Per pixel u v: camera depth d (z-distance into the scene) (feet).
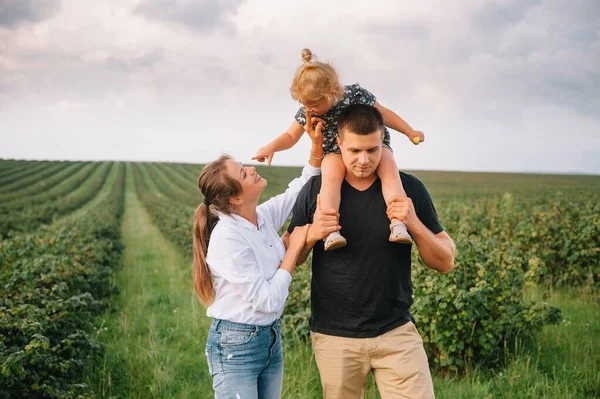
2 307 13.98
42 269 21.04
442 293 15.07
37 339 12.28
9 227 81.05
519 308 16.78
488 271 16.57
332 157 9.57
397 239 8.29
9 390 11.92
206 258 8.91
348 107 8.75
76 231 48.98
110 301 28.40
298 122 10.52
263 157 10.68
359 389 9.43
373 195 9.11
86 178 253.03
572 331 18.93
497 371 15.66
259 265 8.86
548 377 15.05
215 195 8.87
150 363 17.37
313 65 9.27
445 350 15.30
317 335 9.37
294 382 14.58
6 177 226.38
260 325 8.72
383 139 9.74
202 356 18.49
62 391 12.48
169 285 34.30
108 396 14.83
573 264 26.73
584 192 124.26
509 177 242.17
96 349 16.14
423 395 8.84
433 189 166.61
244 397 8.61
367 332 9.00
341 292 9.01
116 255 47.11
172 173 294.46
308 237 8.93
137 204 171.94
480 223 35.81
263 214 9.91
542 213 32.55
